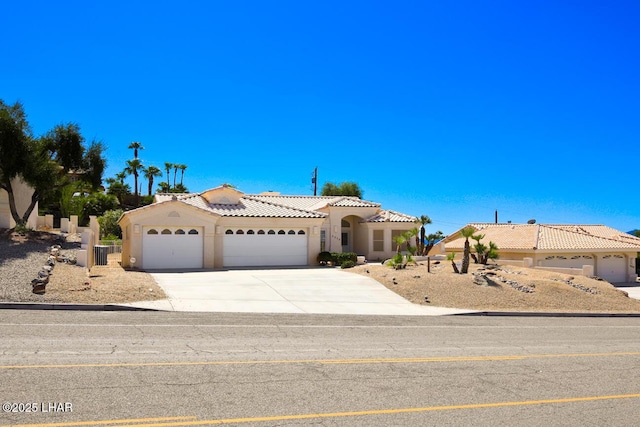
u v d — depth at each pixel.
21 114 26.28
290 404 6.67
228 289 19.69
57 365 8.01
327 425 6.01
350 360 9.38
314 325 13.70
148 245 26.67
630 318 20.08
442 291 20.83
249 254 29.58
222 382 7.52
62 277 17.30
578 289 23.88
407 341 11.88
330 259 30.61
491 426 6.22
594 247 35.75
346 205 38.19
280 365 8.73
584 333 14.83
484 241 39.56
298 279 23.02
